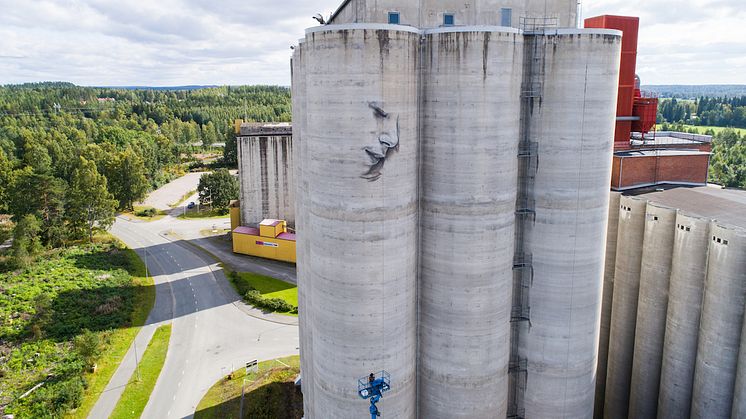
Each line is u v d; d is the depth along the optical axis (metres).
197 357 48.50
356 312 25.67
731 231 27.41
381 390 24.94
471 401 28.25
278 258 73.62
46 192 79.50
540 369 30.05
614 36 26.53
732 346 28.42
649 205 32.59
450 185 25.78
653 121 41.25
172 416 39.78
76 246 77.62
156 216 100.38
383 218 24.83
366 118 23.73
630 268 34.56
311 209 26.12
